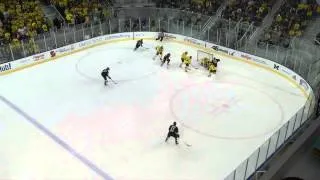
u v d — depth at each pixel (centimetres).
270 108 1658
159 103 1702
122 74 2069
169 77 2022
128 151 1326
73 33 2455
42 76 2056
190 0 2798
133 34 2750
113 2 2980
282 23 2323
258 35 2303
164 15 2677
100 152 1320
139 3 2991
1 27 2364
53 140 1398
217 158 1283
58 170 1222
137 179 1178
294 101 1733
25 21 2477
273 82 1961
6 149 1341
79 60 2317
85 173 1205
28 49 2209
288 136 1269
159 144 1368
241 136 1423
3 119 1559
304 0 2420
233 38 2350
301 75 1888
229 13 2584
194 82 1952
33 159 1281
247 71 2117
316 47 1908
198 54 2247
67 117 1577
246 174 1054
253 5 2541
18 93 1827
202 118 1561
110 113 1609
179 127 1486
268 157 1159
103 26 2628
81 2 2798
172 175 1195
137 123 1520
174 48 2553
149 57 2361
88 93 1820
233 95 1792
